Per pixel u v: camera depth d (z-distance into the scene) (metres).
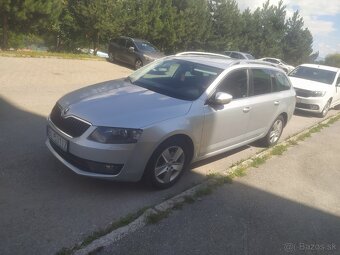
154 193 4.50
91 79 12.22
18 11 18.20
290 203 4.92
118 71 15.70
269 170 6.01
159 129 4.14
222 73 5.29
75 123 4.08
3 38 19.56
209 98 4.93
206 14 31.06
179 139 4.50
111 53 19.11
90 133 3.93
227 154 6.50
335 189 5.70
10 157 4.85
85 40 25.84
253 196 4.92
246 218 4.30
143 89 5.02
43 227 3.50
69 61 15.81
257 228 4.14
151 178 4.36
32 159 4.87
